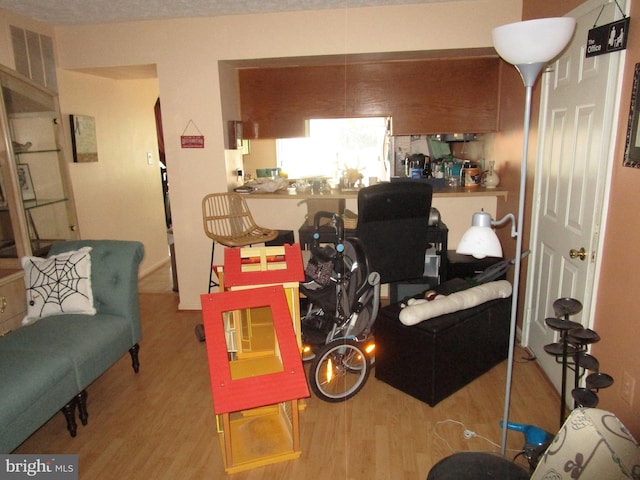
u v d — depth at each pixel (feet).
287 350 6.57
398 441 7.21
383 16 10.53
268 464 6.80
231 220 12.05
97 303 8.79
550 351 5.92
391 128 12.33
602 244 6.61
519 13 10.19
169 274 16.02
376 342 8.71
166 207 17.97
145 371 9.52
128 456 7.02
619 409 6.17
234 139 12.03
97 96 13.23
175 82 11.43
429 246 11.25
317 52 10.87
